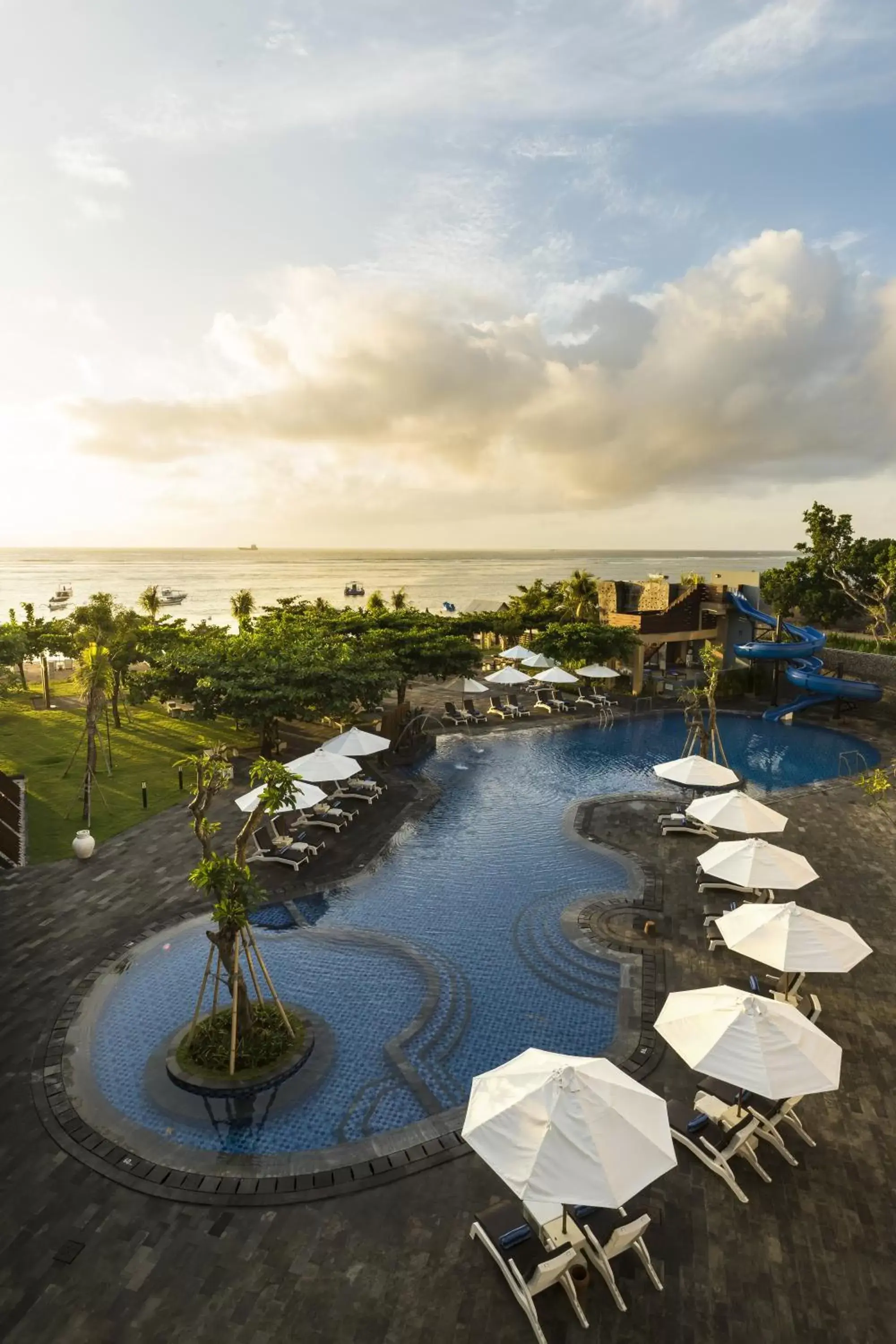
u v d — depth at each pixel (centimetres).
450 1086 1230
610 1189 774
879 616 4734
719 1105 1112
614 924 1778
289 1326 825
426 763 3198
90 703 2423
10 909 1819
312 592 18962
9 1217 967
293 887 1972
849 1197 1006
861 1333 820
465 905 1888
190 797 2688
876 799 2667
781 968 1267
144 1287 870
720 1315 841
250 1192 1008
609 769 3147
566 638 4312
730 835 2334
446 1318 834
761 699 4569
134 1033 1366
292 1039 1338
